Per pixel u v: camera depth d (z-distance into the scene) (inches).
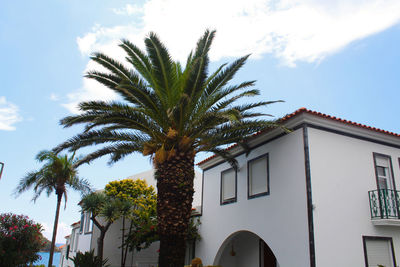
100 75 426.3
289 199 426.9
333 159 426.6
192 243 665.6
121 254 821.9
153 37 401.7
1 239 621.6
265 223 465.4
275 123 422.0
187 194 425.7
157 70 406.9
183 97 388.8
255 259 610.9
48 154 749.9
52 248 744.3
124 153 525.3
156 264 839.1
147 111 434.6
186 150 437.4
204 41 438.9
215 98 441.1
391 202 443.5
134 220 765.9
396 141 489.7
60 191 768.3
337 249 388.8
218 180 621.6
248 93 423.2
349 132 451.8
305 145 414.0
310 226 383.9
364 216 422.9
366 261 402.0
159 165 436.5
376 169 459.2
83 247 991.6
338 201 410.6
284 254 418.0
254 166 523.5
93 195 798.5
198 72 399.2
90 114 424.8
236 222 536.7
